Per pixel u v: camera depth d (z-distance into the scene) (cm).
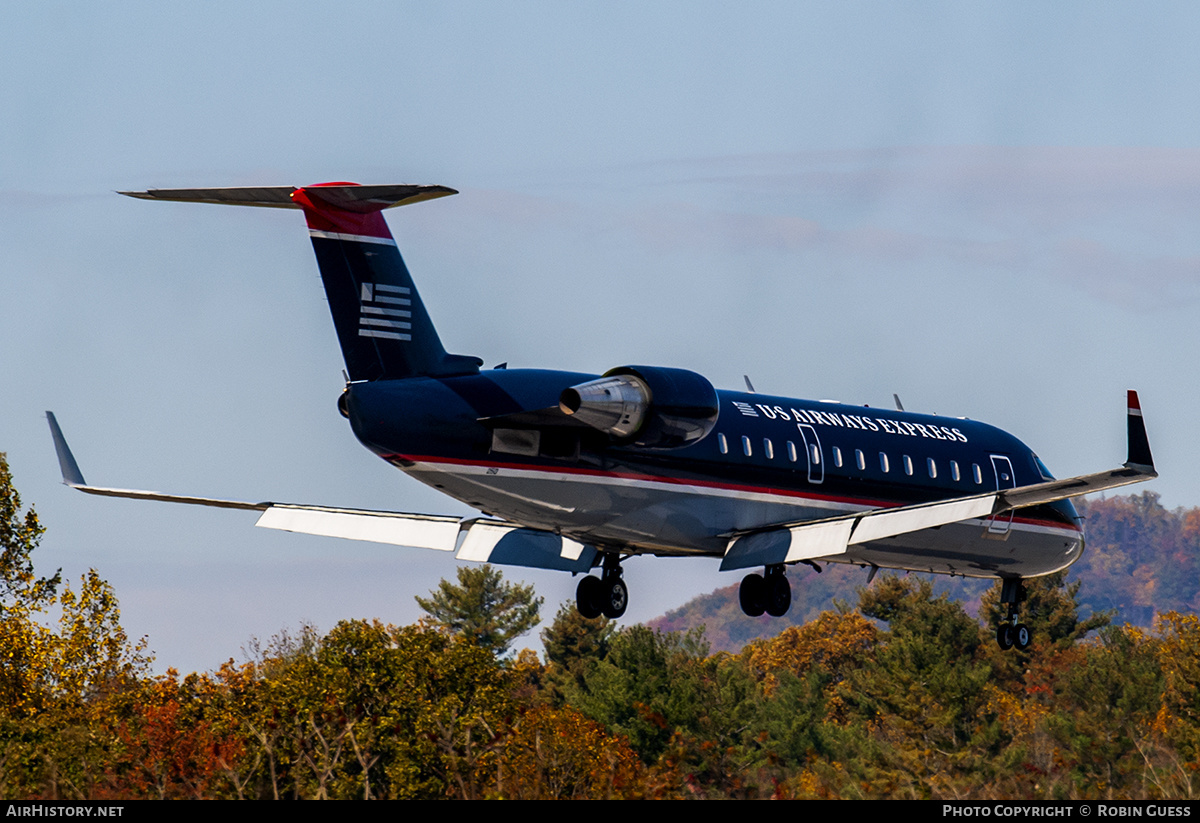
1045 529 10131
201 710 11681
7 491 12075
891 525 7762
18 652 11612
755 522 8625
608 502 7938
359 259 7069
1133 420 6550
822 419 9144
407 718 10531
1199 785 6062
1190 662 14375
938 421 9894
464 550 8438
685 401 7688
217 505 8112
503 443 7444
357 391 7044
